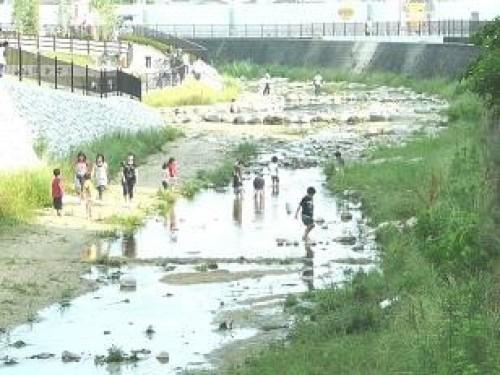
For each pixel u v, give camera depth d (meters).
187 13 125.12
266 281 28.66
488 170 32.94
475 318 20.61
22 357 22.28
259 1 127.00
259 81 106.44
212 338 23.62
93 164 43.72
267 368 20.64
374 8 121.25
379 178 43.03
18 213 35.16
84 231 34.50
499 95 34.81
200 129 64.62
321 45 113.31
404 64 101.50
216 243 33.38
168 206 39.84
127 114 56.62
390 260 28.47
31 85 48.34
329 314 24.36
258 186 40.69
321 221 36.62
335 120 69.38
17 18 93.50
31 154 42.12
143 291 27.64
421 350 19.73
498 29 36.38
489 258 25.84
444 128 60.81
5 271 29.08
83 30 96.69
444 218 29.44
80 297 27.05
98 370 21.47
